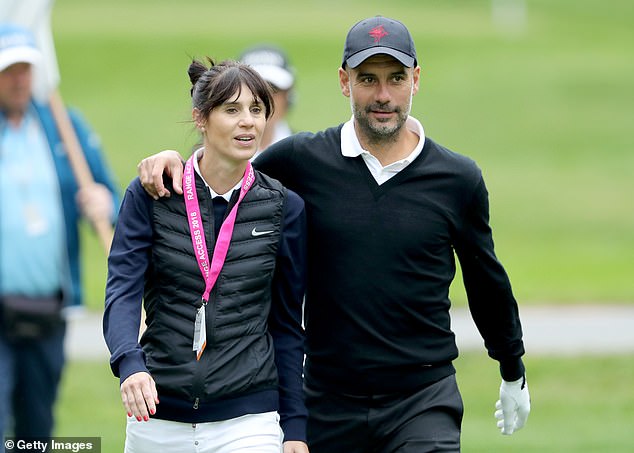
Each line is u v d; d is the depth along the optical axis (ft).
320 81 452.35
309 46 513.45
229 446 55.98
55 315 85.40
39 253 85.71
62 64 475.31
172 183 57.00
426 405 61.67
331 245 61.11
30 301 84.43
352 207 60.95
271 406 57.11
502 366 65.92
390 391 61.62
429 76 475.31
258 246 56.95
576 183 326.24
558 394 131.75
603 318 171.42
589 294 191.83
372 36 59.82
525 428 113.50
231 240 56.65
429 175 61.00
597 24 613.93
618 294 191.93
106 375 138.82
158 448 56.49
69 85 450.30
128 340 54.39
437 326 62.08
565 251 245.65
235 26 555.28
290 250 58.34
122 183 318.24
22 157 86.63
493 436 109.40
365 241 60.80
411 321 61.36
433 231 60.95
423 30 570.05
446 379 62.64
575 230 269.44
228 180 57.16
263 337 57.31
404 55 59.47
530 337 158.30
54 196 87.04
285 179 62.49
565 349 150.30
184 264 56.03
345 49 61.21
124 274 56.18
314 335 62.34
